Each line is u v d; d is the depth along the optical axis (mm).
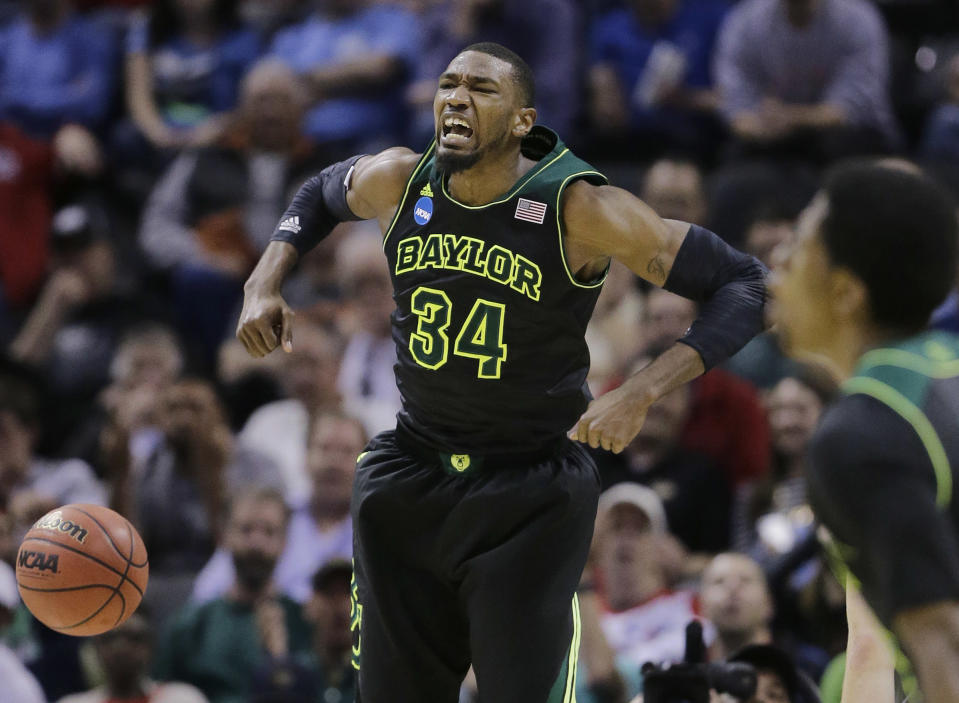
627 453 23500
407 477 11438
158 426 25469
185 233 30922
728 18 32250
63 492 25453
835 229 8102
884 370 8039
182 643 20781
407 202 11188
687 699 12055
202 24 34781
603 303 27156
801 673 13539
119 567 11484
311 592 20203
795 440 22703
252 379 28047
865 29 30141
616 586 20344
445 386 11102
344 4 33594
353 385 26047
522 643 11086
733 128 30094
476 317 10906
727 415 23750
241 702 20500
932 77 33594
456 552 11305
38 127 34125
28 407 25766
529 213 10812
